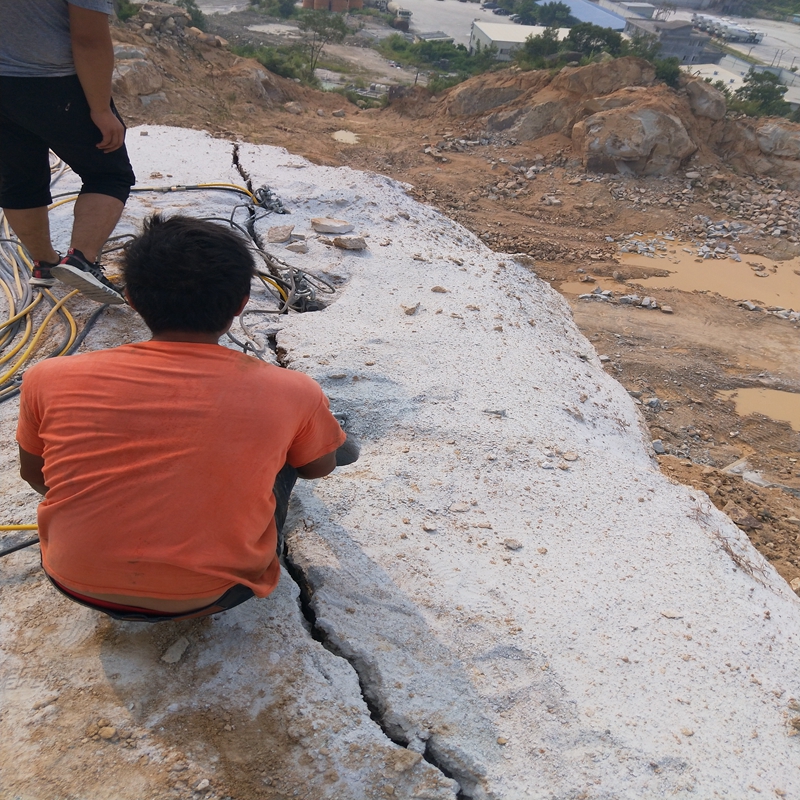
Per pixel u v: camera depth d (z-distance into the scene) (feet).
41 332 12.00
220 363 5.63
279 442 5.70
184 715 6.40
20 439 6.08
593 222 49.39
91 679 6.64
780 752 7.16
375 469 10.47
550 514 10.18
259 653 7.03
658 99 52.70
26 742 6.09
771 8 322.96
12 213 11.82
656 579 9.23
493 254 22.65
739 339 36.47
